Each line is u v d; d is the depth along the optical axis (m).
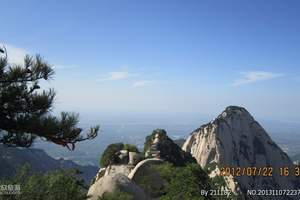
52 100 10.58
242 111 133.88
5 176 11.20
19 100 10.20
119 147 57.00
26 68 10.36
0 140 10.17
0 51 10.21
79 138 10.77
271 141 129.62
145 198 24.75
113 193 22.03
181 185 27.11
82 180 14.38
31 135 10.37
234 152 117.94
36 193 11.67
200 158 114.31
